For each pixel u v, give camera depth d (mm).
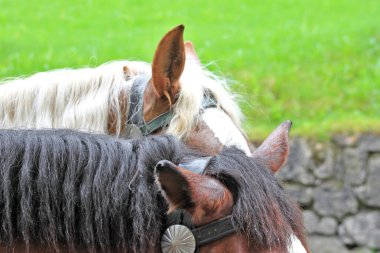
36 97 5355
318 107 13195
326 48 15203
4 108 5371
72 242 3348
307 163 11703
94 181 3365
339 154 11648
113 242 3348
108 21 17719
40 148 3441
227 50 15211
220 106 5129
